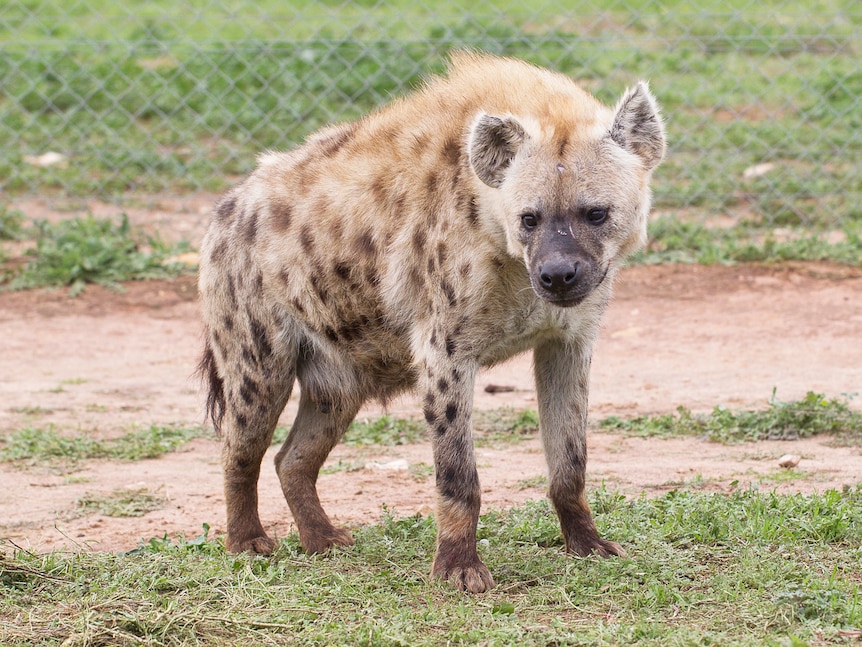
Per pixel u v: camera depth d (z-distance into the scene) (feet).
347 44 80.53
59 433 39.60
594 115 26.17
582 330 26.55
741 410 39.29
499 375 46.37
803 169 69.41
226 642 22.27
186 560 26.73
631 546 26.89
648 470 34.12
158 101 80.07
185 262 58.95
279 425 40.86
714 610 22.97
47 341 50.57
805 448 35.99
